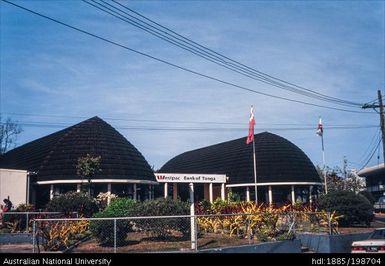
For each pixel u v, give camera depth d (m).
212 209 30.20
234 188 49.12
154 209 19.23
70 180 36.25
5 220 24.59
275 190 48.09
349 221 30.03
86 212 28.77
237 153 51.84
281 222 22.69
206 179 46.78
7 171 33.22
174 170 63.28
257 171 48.12
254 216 21.12
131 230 18.77
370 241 16.19
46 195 37.62
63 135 40.62
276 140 51.28
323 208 30.70
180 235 19.59
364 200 30.50
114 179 36.81
